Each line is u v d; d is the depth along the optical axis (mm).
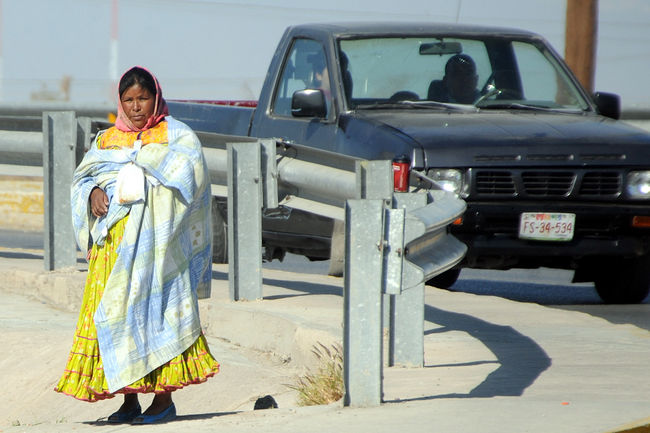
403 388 19984
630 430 15984
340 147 33281
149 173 18562
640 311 33562
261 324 27578
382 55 35875
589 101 36750
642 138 32906
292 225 35219
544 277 45656
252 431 16750
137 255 18422
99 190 18656
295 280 35438
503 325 27391
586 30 64188
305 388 21500
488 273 47188
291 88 37312
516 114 34844
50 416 24422
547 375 21109
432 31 36969
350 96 34594
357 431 16359
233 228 30000
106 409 24469
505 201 31375
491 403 18281
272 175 30141
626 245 32281
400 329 22266
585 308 34438
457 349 24047
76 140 34781
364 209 17656
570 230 31734
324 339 24469
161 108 19266
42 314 32688
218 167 33781
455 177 30812
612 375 21062
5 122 38719
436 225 18500
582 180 31734
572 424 16406
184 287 18828
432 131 31875
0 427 23484
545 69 37156
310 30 37500
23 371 26750
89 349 18422
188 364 18750
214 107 40844
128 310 18266
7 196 65062
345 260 17891
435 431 16156
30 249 47500
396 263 17656
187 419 19062
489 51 36938
